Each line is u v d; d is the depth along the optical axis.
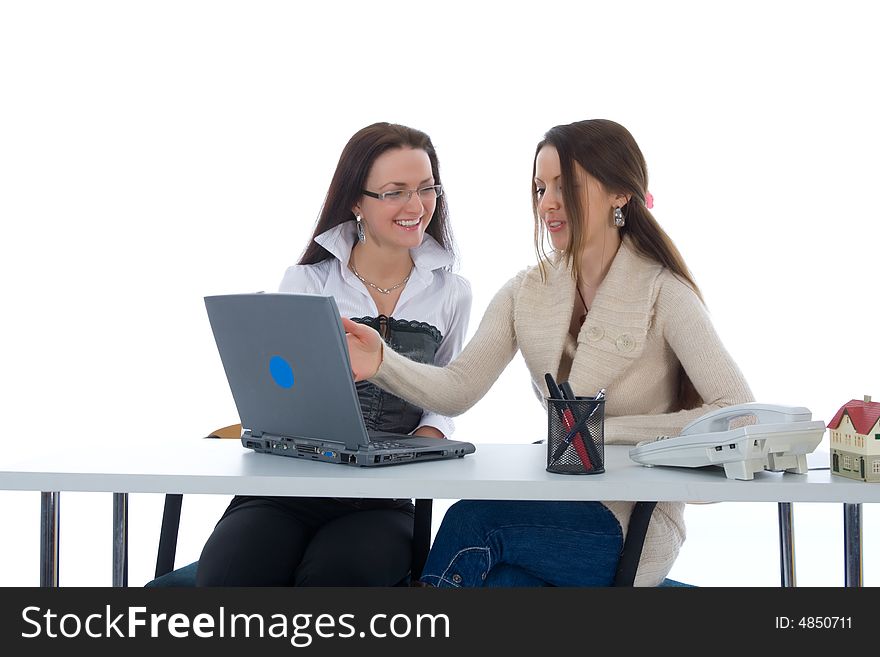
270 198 4.93
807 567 3.93
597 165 2.03
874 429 1.49
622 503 1.75
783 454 1.54
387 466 1.65
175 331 4.86
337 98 4.95
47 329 4.78
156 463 1.68
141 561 4.05
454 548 1.71
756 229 4.82
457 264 2.60
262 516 1.95
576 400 1.58
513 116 4.95
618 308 2.01
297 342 1.64
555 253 2.18
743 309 4.83
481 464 1.68
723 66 4.82
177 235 4.87
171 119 4.88
